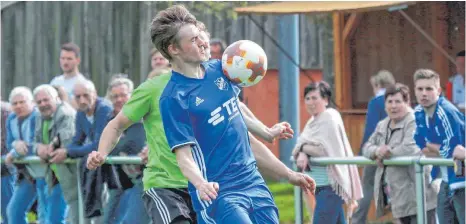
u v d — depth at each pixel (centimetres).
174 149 1019
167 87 1038
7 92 2595
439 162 1355
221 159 1038
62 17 2683
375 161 1441
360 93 2384
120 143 1628
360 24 2378
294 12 2194
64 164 1747
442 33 2223
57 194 1788
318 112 1597
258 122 1119
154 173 1168
